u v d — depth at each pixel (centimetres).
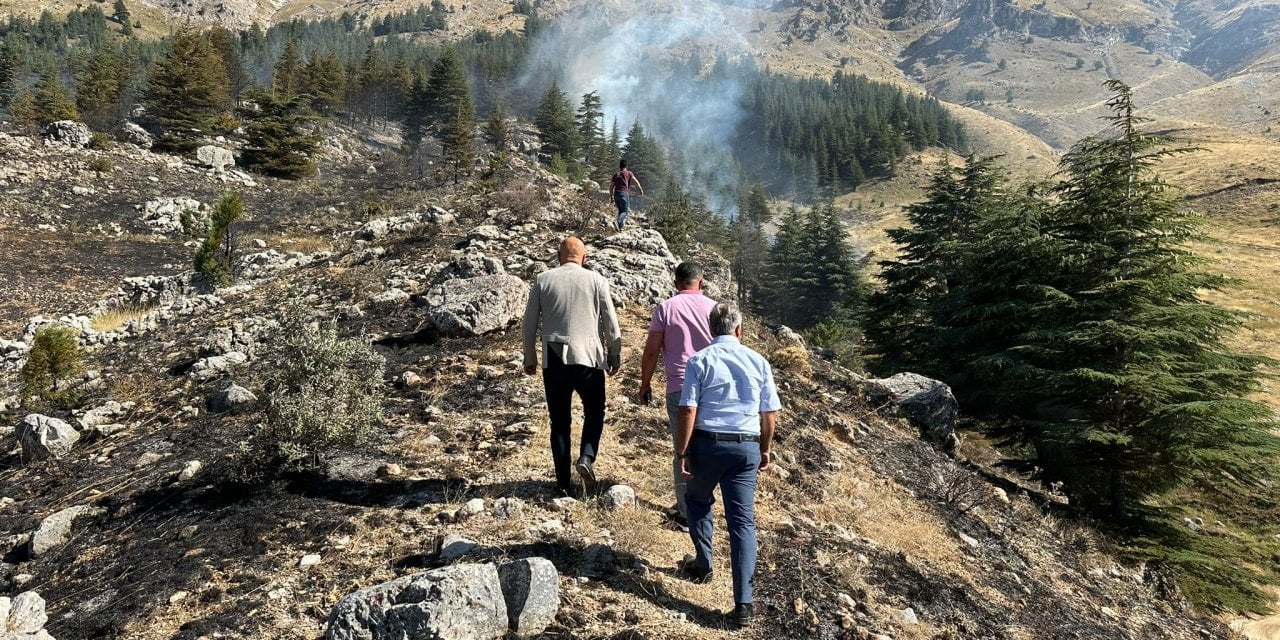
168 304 1426
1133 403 1411
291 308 1010
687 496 414
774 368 1096
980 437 1867
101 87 5744
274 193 3581
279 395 557
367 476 530
